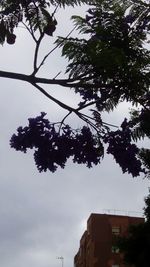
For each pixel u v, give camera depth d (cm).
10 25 473
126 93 451
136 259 3117
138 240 3125
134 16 442
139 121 481
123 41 438
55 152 504
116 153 500
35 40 461
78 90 476
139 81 434
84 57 420
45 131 502
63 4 457
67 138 503
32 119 503
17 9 469
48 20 464
